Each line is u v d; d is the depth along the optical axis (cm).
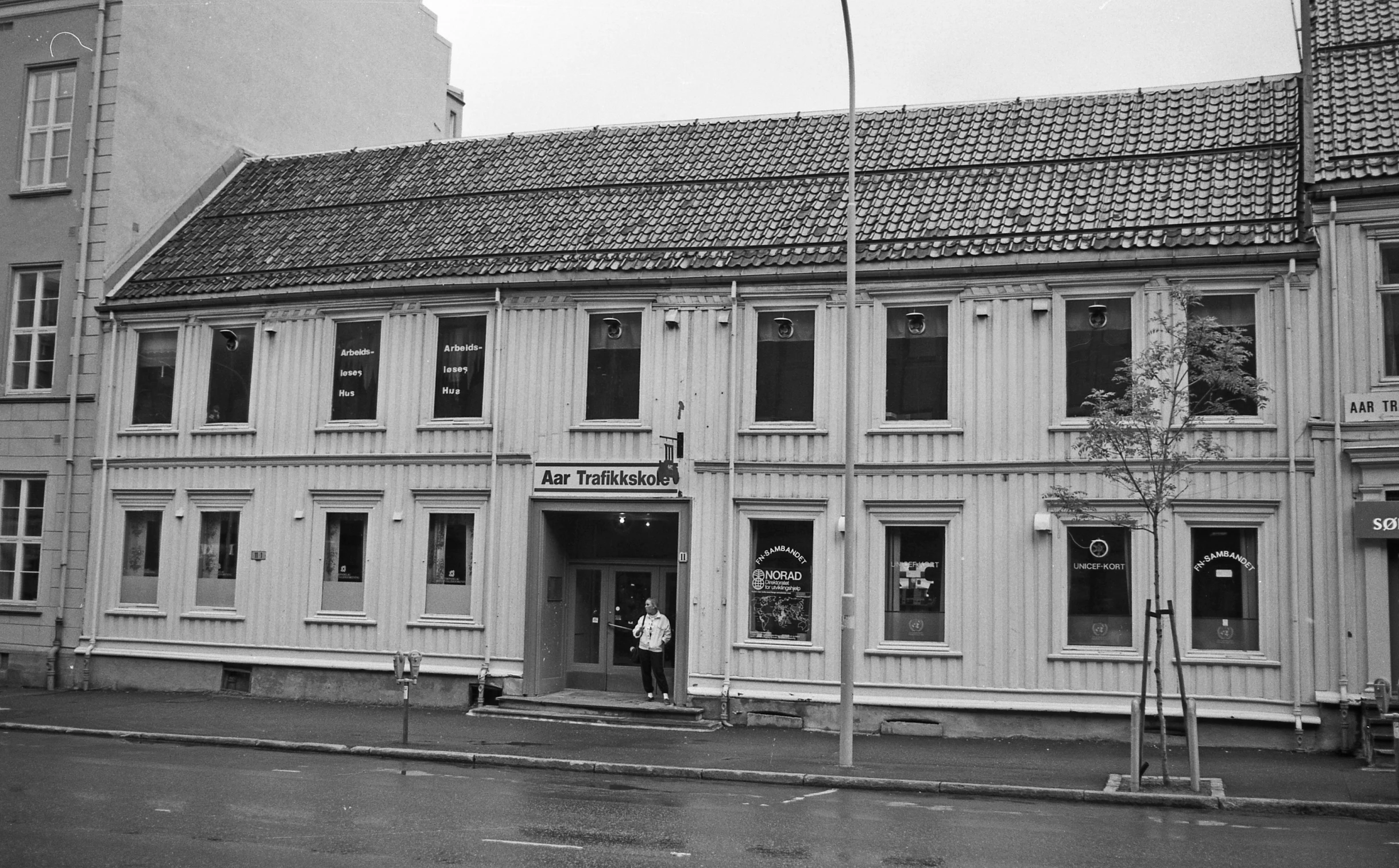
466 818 1329
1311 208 2064
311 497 2616
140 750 1931
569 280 2433
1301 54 2367
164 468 2741
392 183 2920
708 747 1997
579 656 2547
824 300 2319
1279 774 1764
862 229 2344
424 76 4009
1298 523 2047
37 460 2848
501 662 2445
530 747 1969
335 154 3120
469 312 2536
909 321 2283
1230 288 2114
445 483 2514
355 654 2547
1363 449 2003
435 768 1789
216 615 2666
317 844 1167
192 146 3064
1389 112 2123
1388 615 1984
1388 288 2034
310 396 2631
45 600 2805
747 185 2556
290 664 2578
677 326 2395
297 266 2695
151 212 2948
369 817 1325
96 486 2789
